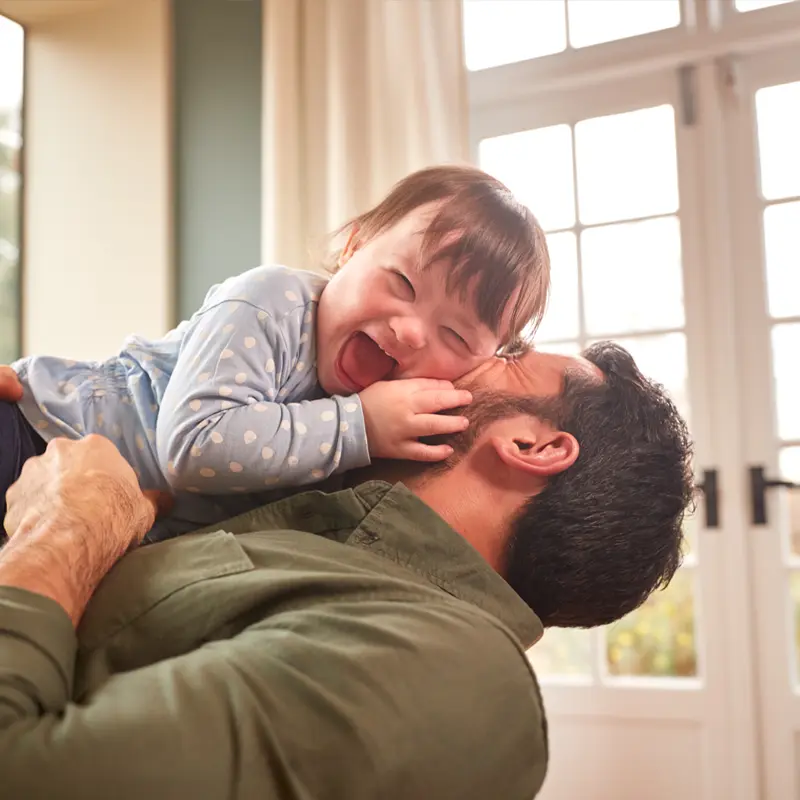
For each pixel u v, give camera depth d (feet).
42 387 3.11
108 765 1.62
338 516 2.60
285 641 1.94
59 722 1.71
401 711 1.89
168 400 2.88
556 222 7.02
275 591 2.15
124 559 2.40
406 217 3.19
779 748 5.99
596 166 6.95
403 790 1.85
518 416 2.82
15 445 2.99
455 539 2.56
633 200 6.83
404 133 6.42
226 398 2.81
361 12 6.66
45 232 7.54
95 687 2.02
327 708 1.80
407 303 3.05
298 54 6.84
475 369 3.07
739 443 6.26
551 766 6.44
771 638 6.09
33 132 7.64
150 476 3.03
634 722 6.28
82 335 7.34
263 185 6.75
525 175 7.15
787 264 6.40
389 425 2.80
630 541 2.74
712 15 6.60
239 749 1.71
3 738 1.65
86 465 2.49
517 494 2.72
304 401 2.93
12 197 7.65
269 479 2.76
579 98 7.02
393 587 2.23
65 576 2.11
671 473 2.85
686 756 6.14
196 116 7.41
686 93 6.64
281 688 1.83
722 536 6.22
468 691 2.04
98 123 7.49
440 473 2.78
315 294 3.23
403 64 6.49
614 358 3.06
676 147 6.64
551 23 7.23
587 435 2.82
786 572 6.12
